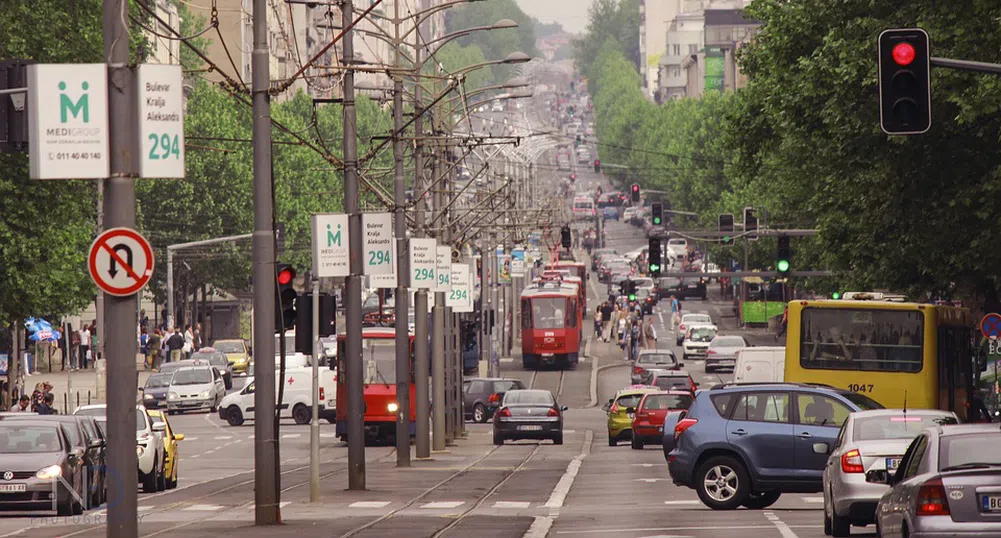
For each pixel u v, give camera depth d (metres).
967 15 91.25
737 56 143.88
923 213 101.06
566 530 60.41
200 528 64.00
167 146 43.03
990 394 143.38
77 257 140.38
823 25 120.38
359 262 88.44
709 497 67.31
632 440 135.62
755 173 144.75
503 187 167.75
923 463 40.78
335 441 150.75
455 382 155.12
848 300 91.44
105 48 42.88
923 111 56.56
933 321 87.94
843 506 52.75
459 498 81.25
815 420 66.62
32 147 42.28
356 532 61.22
